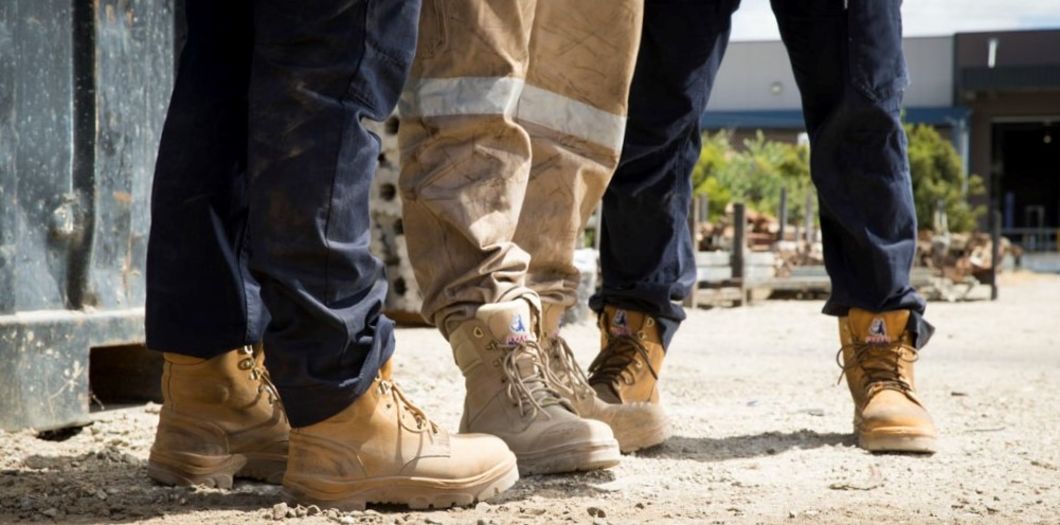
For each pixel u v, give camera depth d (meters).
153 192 2.28
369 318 2.09
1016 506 2.41
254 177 2.00
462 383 4.50
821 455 3.04
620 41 2.68
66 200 3.27
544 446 2.45
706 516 2.22
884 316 3.19
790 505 2.37
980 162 44.69
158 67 3.66
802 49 3.16
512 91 2.37
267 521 2.05
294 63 1.97
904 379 3.19
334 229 1.99
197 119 2.22
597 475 2.59
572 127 2.69
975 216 29.92
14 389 3.06
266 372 2.40
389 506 2.20
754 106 41.25
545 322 2.73
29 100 3.17
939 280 15.05
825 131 3.17
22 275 3.15
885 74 3.08
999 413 4.04
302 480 2.13
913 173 29.23
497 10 2.33
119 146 3.48
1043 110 44.09
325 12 1.96
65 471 2.55
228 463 2.37
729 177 22.52
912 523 2.22
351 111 1.99
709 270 12.13
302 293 1.99
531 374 2.48
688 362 6.09
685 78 2.99
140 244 3.58
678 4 2.96
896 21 3.09
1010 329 9.59
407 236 2.47
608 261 3.13
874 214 3.15
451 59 2.34
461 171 2.37
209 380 2.34
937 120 41.28
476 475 2.22
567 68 2.66
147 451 2.90
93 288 3.38
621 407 2.89
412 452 2.16
